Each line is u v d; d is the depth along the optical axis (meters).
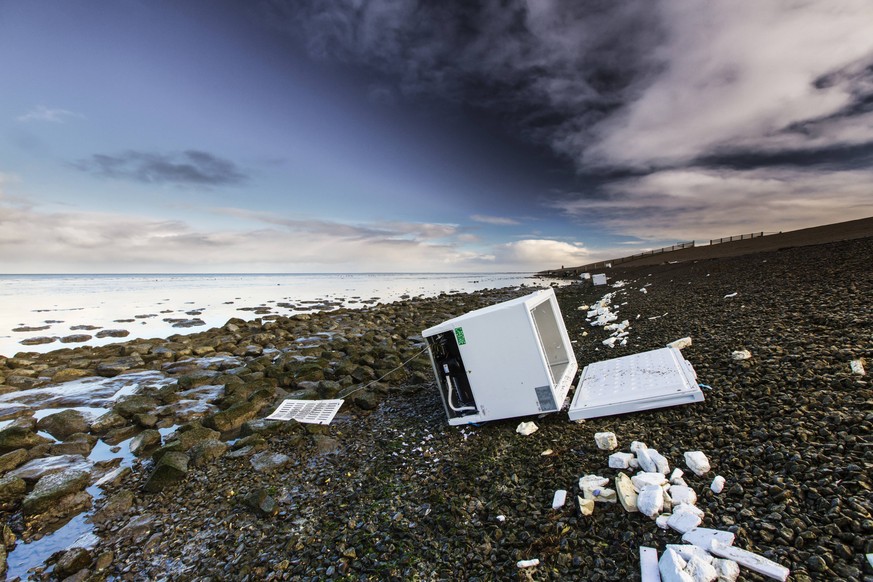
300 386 3.66
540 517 1.26
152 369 4.78
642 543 1.04
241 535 1.58
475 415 2.03
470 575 1.12
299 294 17.28
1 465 2.27
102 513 1.85
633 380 1.94
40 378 4.38
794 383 1.62
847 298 2.67
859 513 0.94
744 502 1.08
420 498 1.56
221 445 2.37
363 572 1.23
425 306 10.62
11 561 1.58
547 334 2.21
